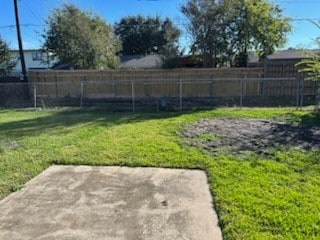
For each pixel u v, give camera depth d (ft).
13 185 13.26
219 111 32.94
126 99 49.75
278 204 10.53
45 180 13.93
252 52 60.49
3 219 10.33
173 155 16.80
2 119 31.32
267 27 57.00
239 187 12.13
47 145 19.56
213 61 60.39
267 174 13.56
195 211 10.57
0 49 66.08
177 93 51.42
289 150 17.30
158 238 9.03
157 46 111.96
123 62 87.51
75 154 17.49
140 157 16.62
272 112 31.55
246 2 55.72
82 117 31.14
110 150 18.01
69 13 61.72
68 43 60.95
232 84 50.24
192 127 24.43
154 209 10.80
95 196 12.03
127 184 13.20
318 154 16.48
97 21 65.36
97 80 52.54
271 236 8.74
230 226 9.34
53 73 52.60
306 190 11.74
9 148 19.24
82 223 9.95
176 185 12.94
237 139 20.18
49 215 10.53
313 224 9.24
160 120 27.89
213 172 14.02
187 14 58.90
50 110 38.06
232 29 58.34
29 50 103.96
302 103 39.19
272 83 49.42
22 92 51.52
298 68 48.65
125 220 10.07
